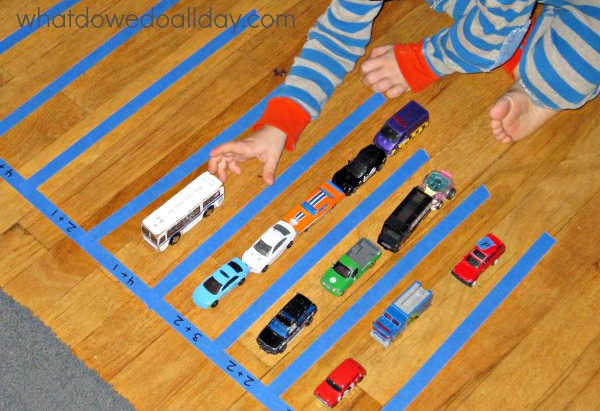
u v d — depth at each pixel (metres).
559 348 1.20
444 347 1.20
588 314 1.22
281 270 1.24
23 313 1.18
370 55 1.36
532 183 1.29
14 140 1.30
